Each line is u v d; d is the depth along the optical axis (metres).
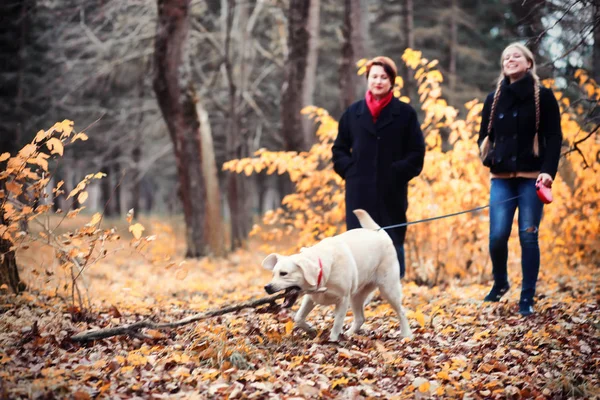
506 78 6.13
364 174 6.46
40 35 15.43
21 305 5.86
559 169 9.20
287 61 12.28
